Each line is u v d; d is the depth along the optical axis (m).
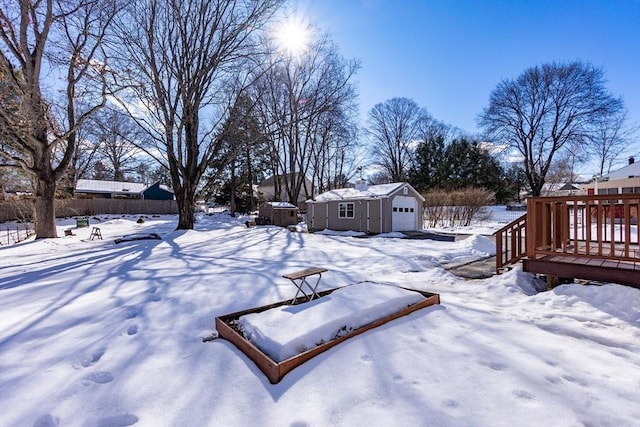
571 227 10.74
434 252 8.31
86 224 18.17
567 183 27.73
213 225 20.56
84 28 11.61
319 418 1.89
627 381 2.23
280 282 5.00
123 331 3.26
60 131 13.26
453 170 32.41
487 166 32.00
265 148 22.19
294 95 22.58
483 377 2.27
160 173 38.47
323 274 5.57
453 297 4.27
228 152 17.12
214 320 3.53
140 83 12.63
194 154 14.91
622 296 3.57
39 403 2.11
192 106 14.39
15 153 13.55
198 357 2.69
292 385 2.23
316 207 18.53
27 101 10.75
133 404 2.09
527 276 4.77
